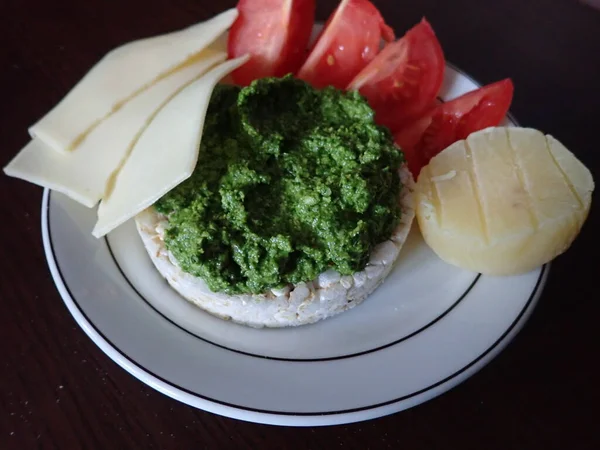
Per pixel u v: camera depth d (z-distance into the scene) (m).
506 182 0.16
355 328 0.16
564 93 0.21
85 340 0.16
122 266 0.16
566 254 0.17
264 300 0.15
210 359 0.14
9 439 0.14
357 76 0.20
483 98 0.19
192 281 0.15
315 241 0.14
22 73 0.22
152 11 0.24
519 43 0.23
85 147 0.16
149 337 0.15
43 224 0.16
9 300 0.16
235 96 0.17
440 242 0.16
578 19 0.24
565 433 0.14
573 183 0.16
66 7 0.24
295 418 0.13
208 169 0.15
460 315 0.16
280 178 0.15
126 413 0.14
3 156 0.19
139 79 0.17
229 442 0.14
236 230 0.14
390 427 0.14
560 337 0.16
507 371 0.15
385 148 0.16
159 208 0.15
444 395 0.15
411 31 0.20
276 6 0.19
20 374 0.15
